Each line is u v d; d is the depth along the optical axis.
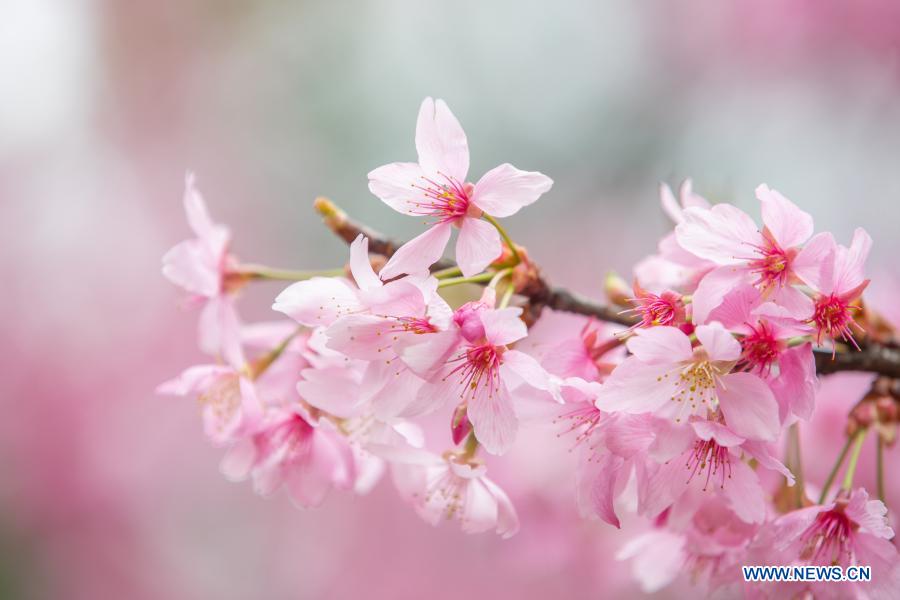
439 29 1.51
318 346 0.53
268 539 1.17
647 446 0.51
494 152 1.46
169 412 1.25
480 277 0.55
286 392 0.57
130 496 1.21
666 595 0.73
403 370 0.52
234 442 0.56
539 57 1.50
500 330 0.52
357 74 1.49
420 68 1.50
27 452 1.21
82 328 1.32
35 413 1.24
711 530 0.55
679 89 1.44
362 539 1.12
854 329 0.55
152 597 1.16
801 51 1.38
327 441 0.56
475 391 0.52
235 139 1.48
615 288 0.56
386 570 1.09
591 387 0.52
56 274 1.36
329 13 1.51
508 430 0.52
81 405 1.25
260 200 1.45
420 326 0.52
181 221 1.45
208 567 1.17
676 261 0.55
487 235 0.53
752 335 0.52
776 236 0.52
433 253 0.53
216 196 1.44
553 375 0.53
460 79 1.50
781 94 1.39
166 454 1.23
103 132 1.50
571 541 0.72
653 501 0.52
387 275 0.52
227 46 1.51
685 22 1.44
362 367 0.54
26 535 1.19
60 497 1.20
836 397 0.68
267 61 1.50
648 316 0.52
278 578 1.15
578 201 1.41
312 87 1.49
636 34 1.48
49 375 1.27
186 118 1.50
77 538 1.19
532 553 0.73
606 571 0.72
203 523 1.20
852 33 1.34
